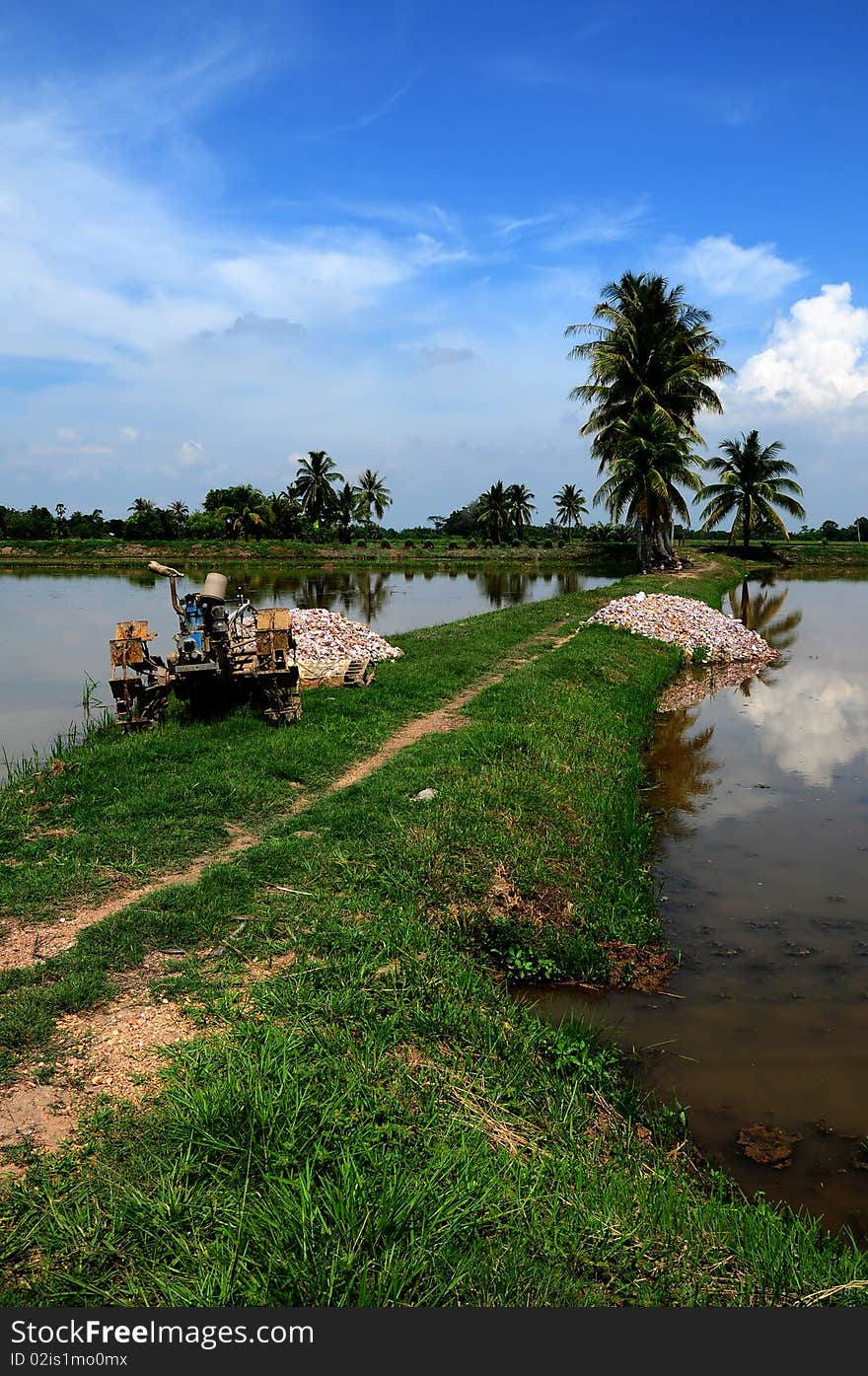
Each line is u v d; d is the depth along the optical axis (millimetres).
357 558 73875
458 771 9289
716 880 8312
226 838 7473
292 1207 3400
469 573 59625
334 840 7379
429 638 20594
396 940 5895
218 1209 3416
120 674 11047
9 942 5562
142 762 9242
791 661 22172
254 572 59344
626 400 45812
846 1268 3664
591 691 15148
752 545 69688
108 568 62281
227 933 5746
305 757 9648
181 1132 3777
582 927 7051
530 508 91375
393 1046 4785
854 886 8148
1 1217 3332
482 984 5836
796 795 10875
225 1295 3039
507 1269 3338
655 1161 4453
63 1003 4805
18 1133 3797
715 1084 5246
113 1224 3303
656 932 7156
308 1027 4699
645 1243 3654
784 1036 5750
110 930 5602
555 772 9977
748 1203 4215
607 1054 5387
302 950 5594
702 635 23297
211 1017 4781
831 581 53469
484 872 7242
